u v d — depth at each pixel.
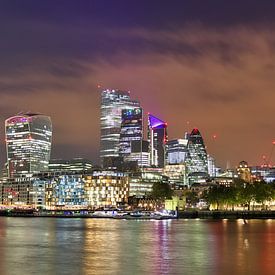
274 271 113.25
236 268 117.62
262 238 198.25
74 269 116.75
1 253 149.62
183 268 117.94
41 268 118.62
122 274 109.81
